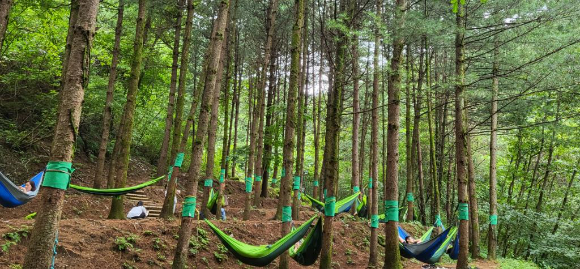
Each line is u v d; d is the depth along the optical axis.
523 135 16.27
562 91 10.00
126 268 6.85
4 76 13.20
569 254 15.46
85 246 6.89
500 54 10.13
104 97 14.91
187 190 6.84
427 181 23.61
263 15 19.36
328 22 8.57
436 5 10.28
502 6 9.93
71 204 11.09
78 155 16.20
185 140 9.98
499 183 21.33
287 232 8.11
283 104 17.92
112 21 17.05
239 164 27.41
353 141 14.45
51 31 13.88
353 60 10.50
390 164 8.45
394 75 8.65
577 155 17.98
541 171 19.88
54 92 13.87
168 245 8.02
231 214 13.99
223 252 8.80
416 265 11.84
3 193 6.79
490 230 14.07
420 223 16.94
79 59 4.02
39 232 3.68
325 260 8.34
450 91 12.59
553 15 9.19
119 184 9.51
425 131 23.33
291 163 8.38
